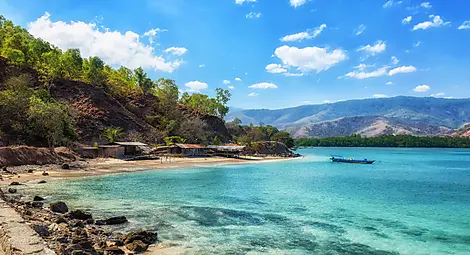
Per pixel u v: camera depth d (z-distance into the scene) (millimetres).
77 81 108375
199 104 172375
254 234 21672
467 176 64312
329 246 19797
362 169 79062
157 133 114500
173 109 137125
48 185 39969
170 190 39344
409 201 35625
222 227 23156
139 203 30875
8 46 101625
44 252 11055
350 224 25078
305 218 26578
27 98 77750
